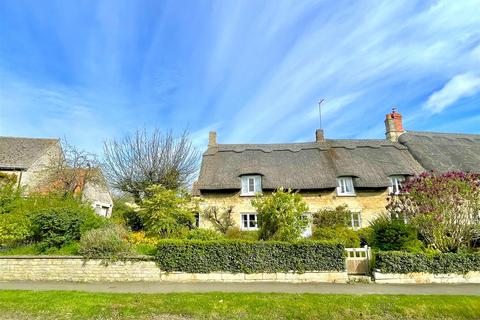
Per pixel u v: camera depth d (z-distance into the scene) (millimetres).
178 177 24203
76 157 22312
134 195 23328
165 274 11984
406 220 14781
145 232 16891
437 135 27812
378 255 12258
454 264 12102
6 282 11477
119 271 12016
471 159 23781
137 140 23938
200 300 8469
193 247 12234
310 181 22094
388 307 8266
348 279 11984
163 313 7707
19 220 13383
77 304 8023
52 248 13117
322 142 26875
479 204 13461
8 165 23828
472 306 8445
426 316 7984
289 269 12062
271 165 23812
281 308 8039
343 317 7766
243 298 8688
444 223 13266
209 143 27422
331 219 20766
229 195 22203
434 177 14016
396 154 24484
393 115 28328
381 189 22156
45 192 21547
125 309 7816
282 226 13562
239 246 12266
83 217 14180
